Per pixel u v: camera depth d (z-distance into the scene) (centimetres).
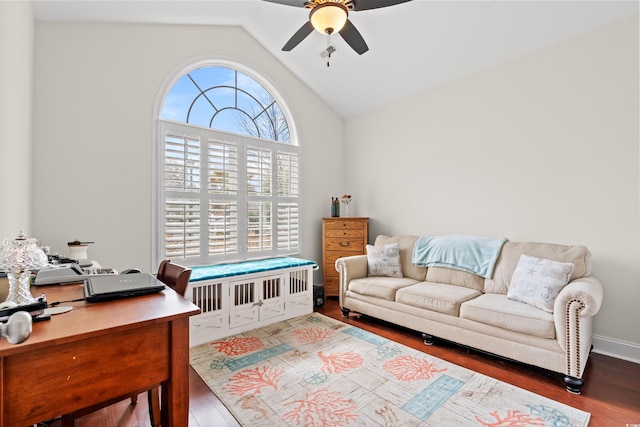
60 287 141
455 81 361
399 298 300
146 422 177
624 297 255
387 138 433
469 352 265
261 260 388
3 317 92
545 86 295
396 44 332
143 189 301
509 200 319
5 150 174
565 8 255
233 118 383
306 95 443
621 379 220
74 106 270
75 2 245
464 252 318
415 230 401
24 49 216
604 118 263
